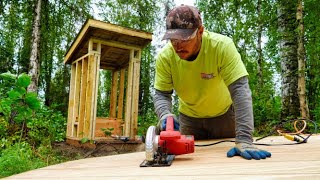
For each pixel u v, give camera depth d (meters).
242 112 1.86
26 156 4.42
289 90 7.12
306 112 6.25
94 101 6.88
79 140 6.88
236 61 2.02
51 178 1.37
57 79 14.27
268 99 8.33
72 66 8.49
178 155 1.82
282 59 7.32
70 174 1.43
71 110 8.06
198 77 2.30
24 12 11.27
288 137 2.53
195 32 1.85
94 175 1.38
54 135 6.99
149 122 11.41
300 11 6.46
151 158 1.55
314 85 8.97
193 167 1.45
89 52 6.91
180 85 2.41
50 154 5.64
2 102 4.02
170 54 2.26
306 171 1.26
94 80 6.91
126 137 6.81
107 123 7.39
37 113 6.77
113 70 8.98
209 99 2.54
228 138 2.98
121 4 15.59
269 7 7.94
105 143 6.59
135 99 7.21
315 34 7.06
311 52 7.24
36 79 9.41
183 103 2.84
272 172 1.26
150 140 1.57
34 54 9.55
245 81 1.98
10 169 3.81
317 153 1.82
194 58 2.18
